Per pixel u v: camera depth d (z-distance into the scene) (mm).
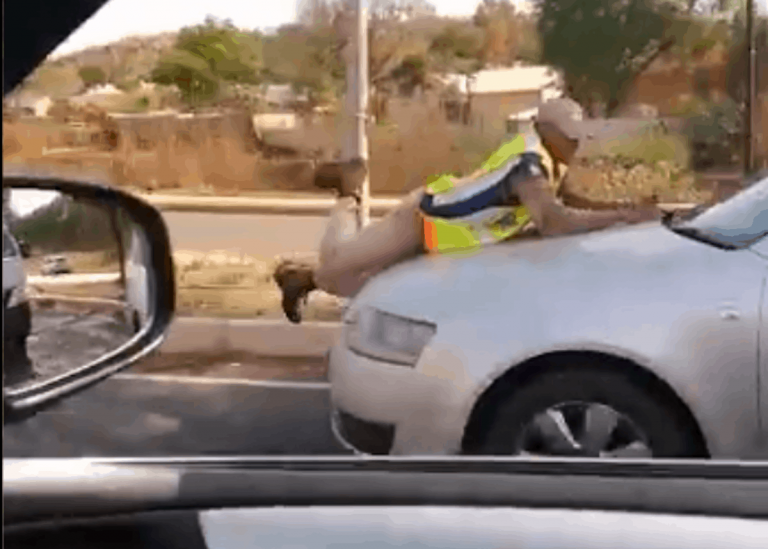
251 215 16875
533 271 3533
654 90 29734
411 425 3510
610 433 3396
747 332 3328
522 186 3902
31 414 1108
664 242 3600
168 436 4828
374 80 22672
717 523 1177
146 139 25578
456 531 1163
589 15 29859
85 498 1186
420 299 3566
